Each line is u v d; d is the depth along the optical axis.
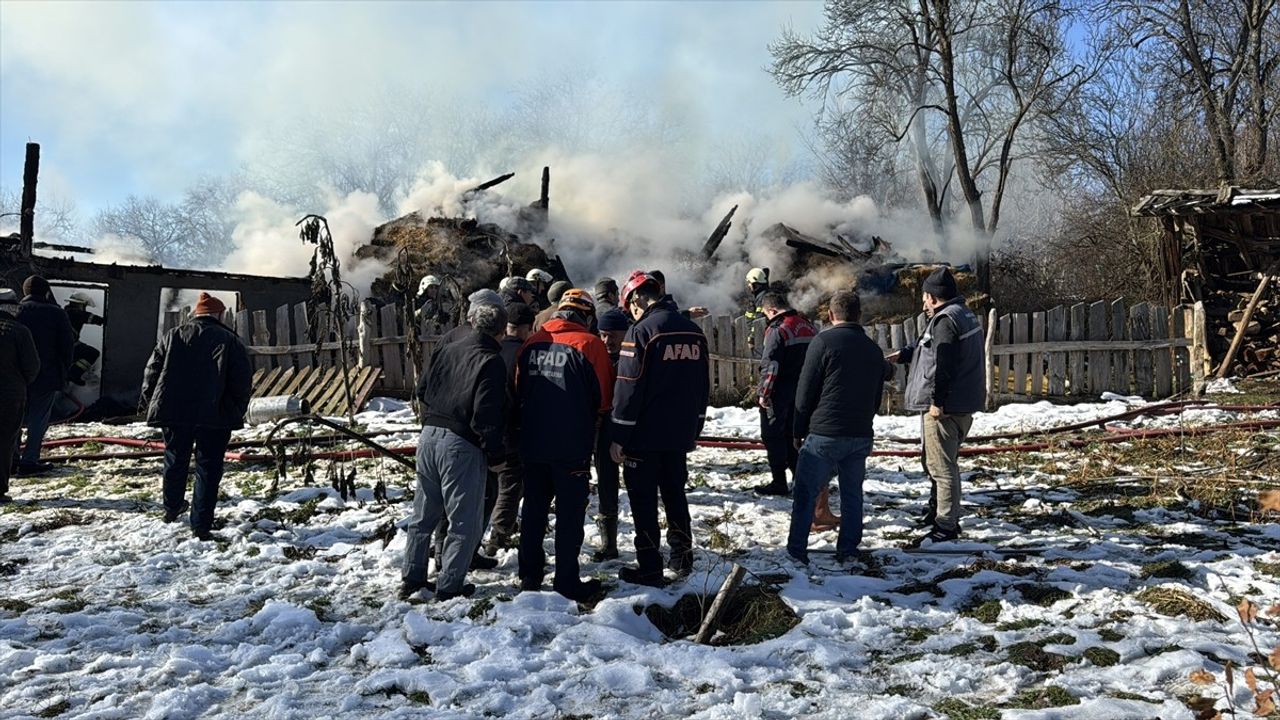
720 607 5.06
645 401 5.66
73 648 4.85
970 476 8.99
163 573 6.17
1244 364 16.62
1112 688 4.18
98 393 16.58
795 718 3.99
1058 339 14.19
